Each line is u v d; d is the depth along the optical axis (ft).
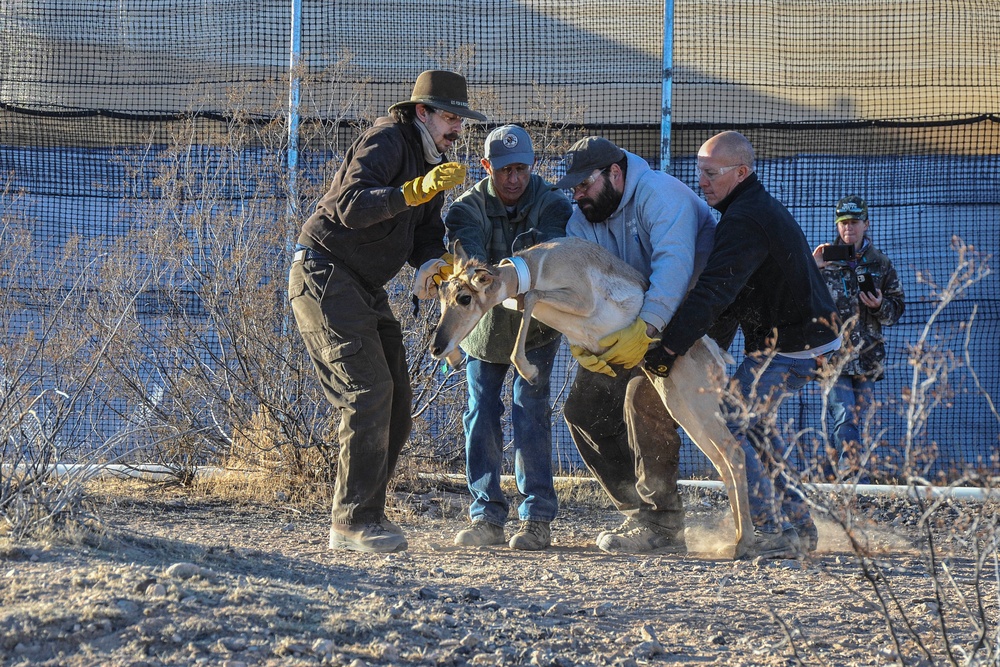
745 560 68.80
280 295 94.58
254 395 95.09
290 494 91.91
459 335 66.54
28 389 66.18
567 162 73.10
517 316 75.92
